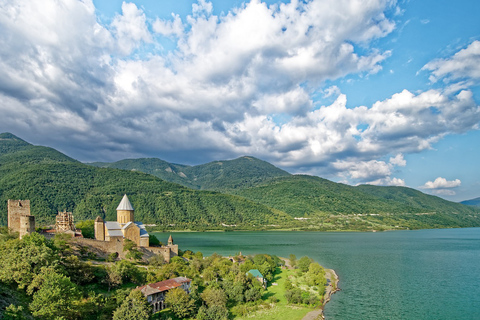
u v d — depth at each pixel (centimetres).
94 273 9750
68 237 11800
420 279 14488
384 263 18575
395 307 10612
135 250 13125
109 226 14250
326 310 10319
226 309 9038
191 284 10438
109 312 7694
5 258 8038
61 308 6925
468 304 10900
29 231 10994
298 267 16400
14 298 6988
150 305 8231
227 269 13050
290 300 10838
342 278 14712
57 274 7350
